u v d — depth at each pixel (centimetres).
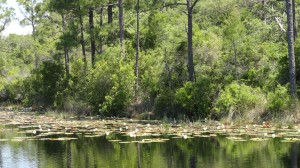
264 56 2447
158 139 1559
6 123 2295
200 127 1873
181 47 2658
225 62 2461
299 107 1922
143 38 3069
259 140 1486
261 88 2247
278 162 1110
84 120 2347
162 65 2606
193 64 2430
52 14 4147
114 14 3491
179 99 2239
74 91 3023
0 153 1366
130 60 2788
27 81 3728
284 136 1557
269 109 1986
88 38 3259
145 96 2495
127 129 1881
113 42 3291
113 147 1439
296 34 2686
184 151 1321
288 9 2036
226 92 2120
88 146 1473
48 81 3203
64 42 3086
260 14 3584
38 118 2550
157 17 2927
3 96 4291
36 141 1611
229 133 1667
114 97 2547
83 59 3228
